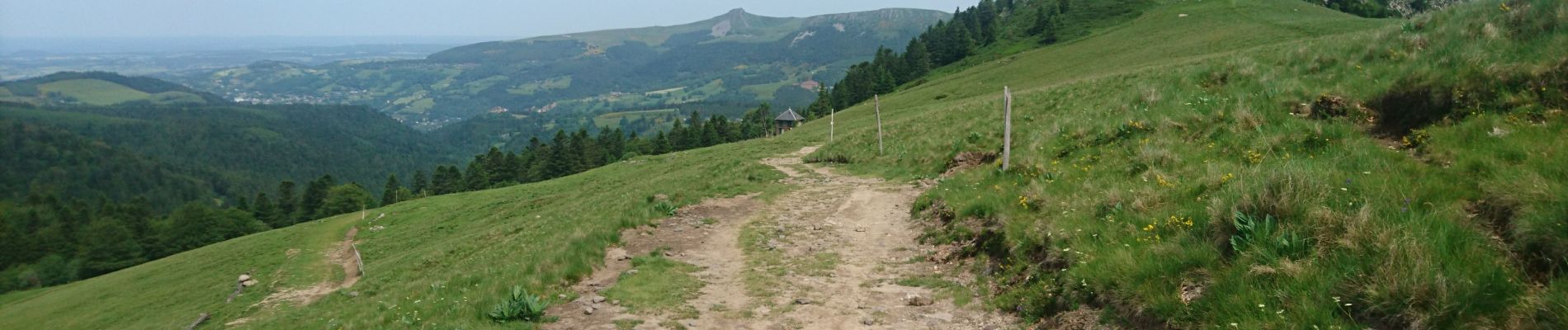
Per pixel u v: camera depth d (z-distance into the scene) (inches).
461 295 530.3
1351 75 566.9
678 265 539.2
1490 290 217.8
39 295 2770.7
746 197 913.5
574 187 2464.3
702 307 422.9
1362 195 307.1
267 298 1519.4
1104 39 4227.4
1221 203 334.0
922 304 414.3
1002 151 907.4
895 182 1011.3
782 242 636.1
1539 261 232.8
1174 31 3644.2
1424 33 599.2
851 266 532.4
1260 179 339.9
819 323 386.0
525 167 6092.5
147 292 1893.5
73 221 5442.9
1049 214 476.7
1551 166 280.1
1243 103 588.7
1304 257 273.6
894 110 3385.8
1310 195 311.9
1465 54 467.5
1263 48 1184.8
